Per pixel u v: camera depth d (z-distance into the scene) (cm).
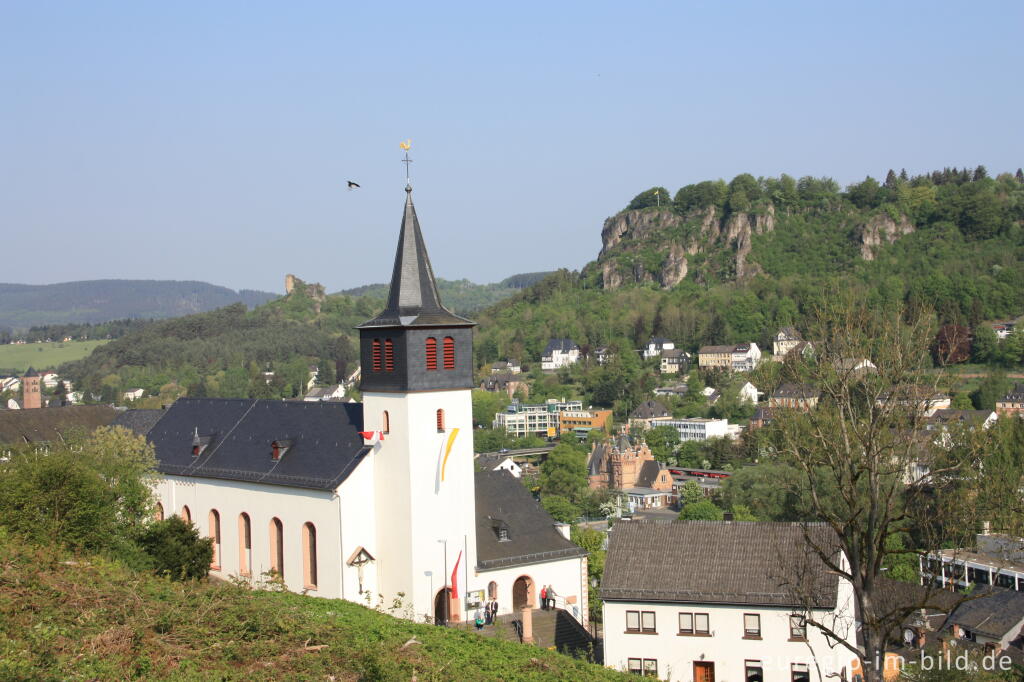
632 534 5775
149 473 6900
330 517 5744
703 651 5325
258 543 6262
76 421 10788
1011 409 17162
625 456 18900
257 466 6334
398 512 5644
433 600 5647
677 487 17862
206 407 7356
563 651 5500
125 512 5725
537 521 6381
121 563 4872
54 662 3094
